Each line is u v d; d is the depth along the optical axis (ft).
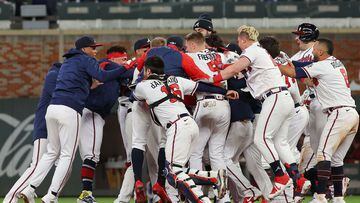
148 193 132.16
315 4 189.78
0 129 163.73
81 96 119.96
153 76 111.24
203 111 116.37
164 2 191.01
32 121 163.84
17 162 163.22
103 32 184.75
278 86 115.44
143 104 115.55
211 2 189.78
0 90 184.24
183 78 113.09
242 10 189.47
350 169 169.27
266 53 116.47
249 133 121.08
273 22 189.37
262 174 122.01
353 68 184.14
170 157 109.40
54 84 125.29
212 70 116.16
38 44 184.96
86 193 125.59
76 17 190.49
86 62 119.85
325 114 124.67
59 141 120.98
